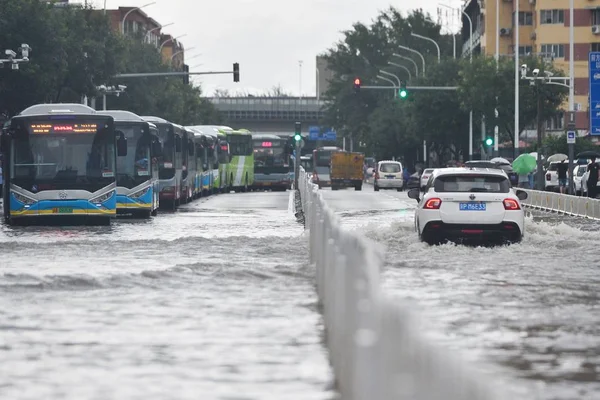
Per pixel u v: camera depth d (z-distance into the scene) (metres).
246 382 24.14
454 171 62.84
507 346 28.97
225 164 194.50
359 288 17.06
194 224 91.12
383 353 13.60
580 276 46.84
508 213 61.44
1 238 73.56
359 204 134.62
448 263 52.56
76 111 91.00
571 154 132.12
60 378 24.83
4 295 40.59
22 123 89.94
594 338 30.30
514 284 43.50
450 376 11.94
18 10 146.88
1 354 28.09
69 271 48.81
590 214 103.56
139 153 103.94
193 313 35.47
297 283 44.12
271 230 81.75
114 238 72.88
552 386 23.70
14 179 89.81
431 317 34.06
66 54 152.50
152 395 22.84
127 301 38.66
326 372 25.23
